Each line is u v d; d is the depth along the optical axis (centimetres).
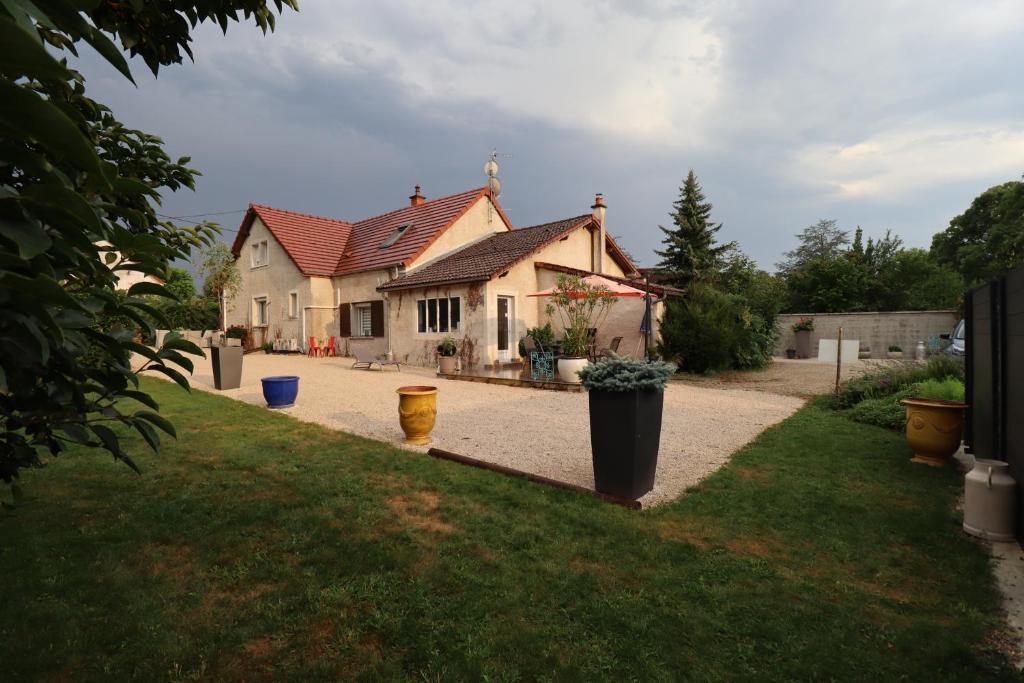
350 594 298
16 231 89
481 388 1223
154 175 248
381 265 1939
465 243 2072
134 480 498
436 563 337
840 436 706
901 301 3462
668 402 1023
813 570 342
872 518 425
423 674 233
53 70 68
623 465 472
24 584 301
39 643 248
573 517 419
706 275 3192
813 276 3328
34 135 79
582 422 826
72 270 141
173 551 352
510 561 343
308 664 238
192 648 249
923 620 284
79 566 326
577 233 1880
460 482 504
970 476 397
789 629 273
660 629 271
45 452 578
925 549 371
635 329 1664
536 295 1438
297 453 606
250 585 309
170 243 253
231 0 219
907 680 236
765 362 1773
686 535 393
